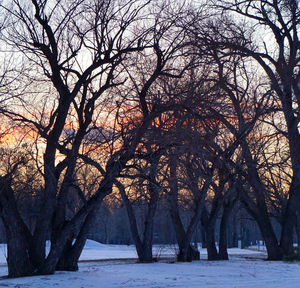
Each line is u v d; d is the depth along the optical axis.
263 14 28.70
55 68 15.98
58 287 12.89
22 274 15.13
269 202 33.94
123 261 27.61
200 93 16.30
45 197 15.78
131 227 25.89
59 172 16.56
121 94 17.00
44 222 15.69
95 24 16.17
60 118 15.67
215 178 24.53
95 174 17.84
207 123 17.56
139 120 16.48
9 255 15.27
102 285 13.62
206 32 20.95
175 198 25.28
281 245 29.95
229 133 21.27
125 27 16.28
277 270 19.69
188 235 25.86
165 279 15.55
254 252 50.47
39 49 15.95
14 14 15.80
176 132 15.27
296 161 26.80
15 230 15.23
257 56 24.14
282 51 25.78
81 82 15.88
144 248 25.58
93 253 43.50
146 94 17.02
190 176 19.31
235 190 29.38
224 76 18.28
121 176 14.96
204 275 17.17
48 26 15.84
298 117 25.86
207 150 18.41
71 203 23.78
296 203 30.27
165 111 15.88
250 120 20.67
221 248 29.73
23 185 17.02
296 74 26.28
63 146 16.05
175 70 17.69
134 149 14.76
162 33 16.48
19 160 15.36
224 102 18.11
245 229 83.25
